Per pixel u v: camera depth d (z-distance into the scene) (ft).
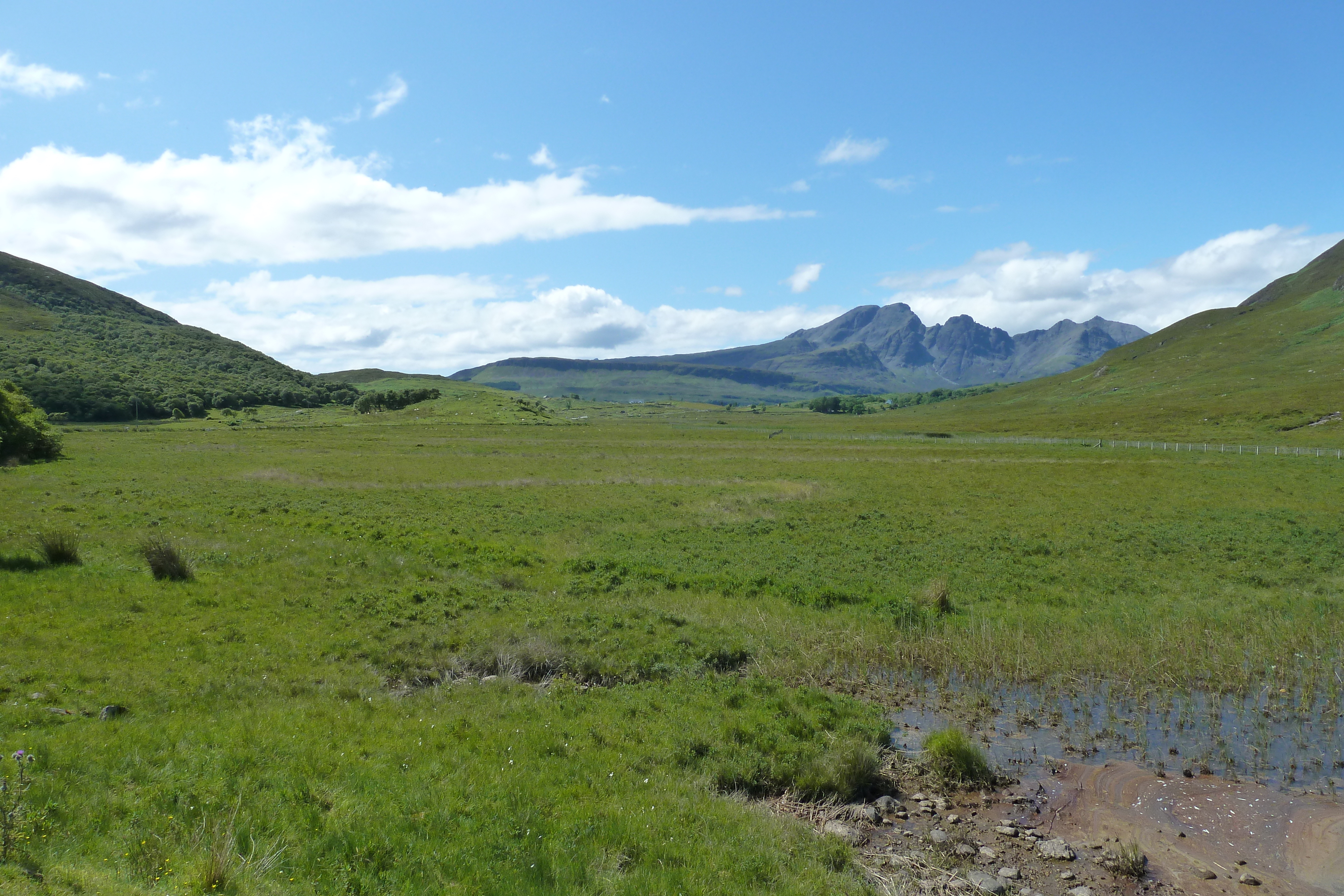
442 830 34.81
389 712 50.75
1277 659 66.59
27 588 69.05
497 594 82.84
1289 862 38.04
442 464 229.86
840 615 80.79
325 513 130.41
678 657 66.18
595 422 610.65
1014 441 360.89
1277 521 134.92
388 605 74.54
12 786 31.76
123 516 113.91
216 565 85.05
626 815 37.88
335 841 32.73
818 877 34.30
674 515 144.87
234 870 28.50
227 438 333.01
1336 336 590.14
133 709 47.34
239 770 39.17
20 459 203.72
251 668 56.49
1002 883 35.83
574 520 137.18
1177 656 67.05
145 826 31.83
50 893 23.71
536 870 32.09
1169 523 135.85
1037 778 47.11
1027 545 118.73
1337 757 49.26
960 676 65.46
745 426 591.78
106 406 526.16
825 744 48.91
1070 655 67.67
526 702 54.39
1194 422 396.98
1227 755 49.57
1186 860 38.22
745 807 41.22
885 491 180.86
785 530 131.75
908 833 40.86
